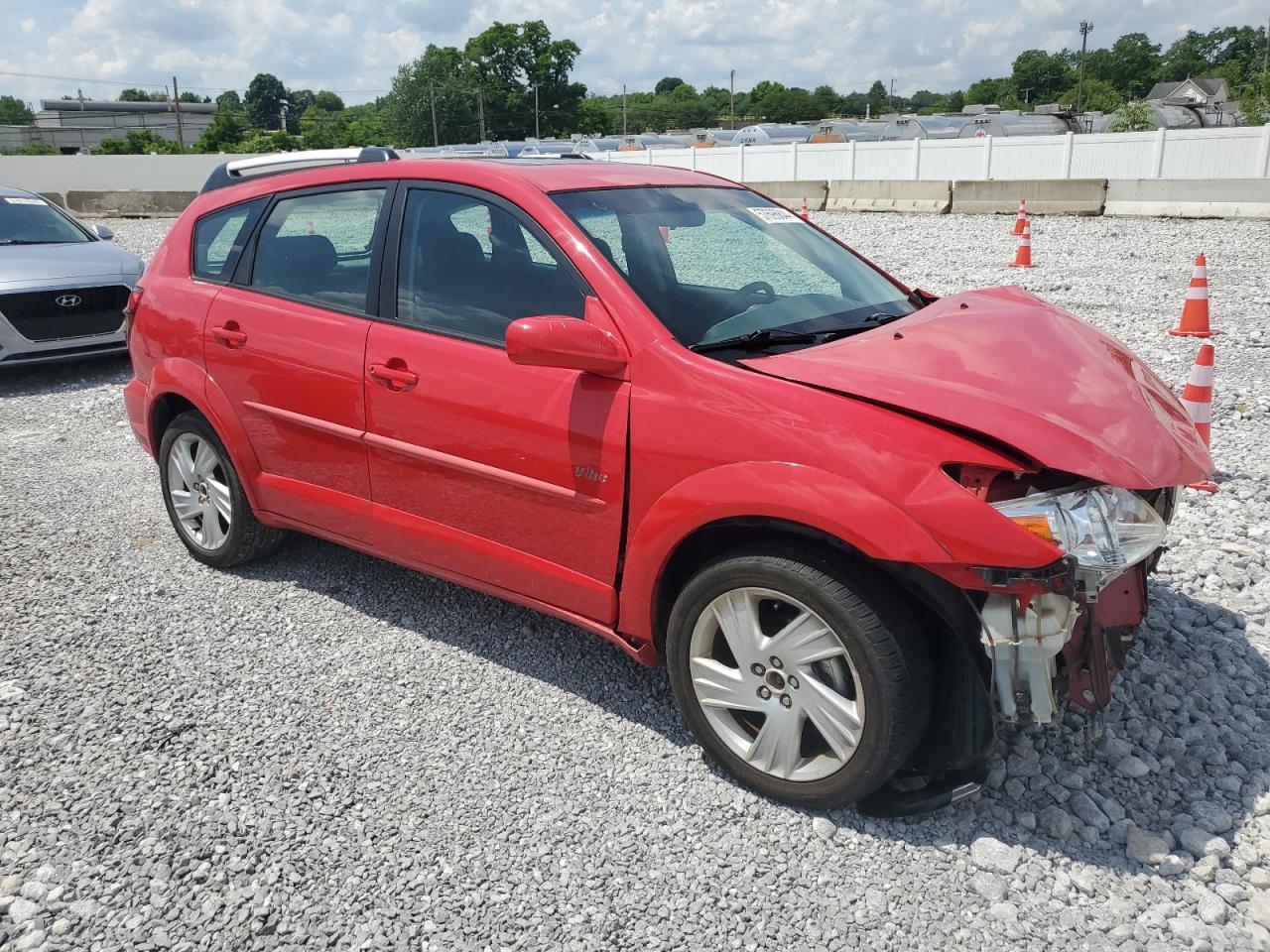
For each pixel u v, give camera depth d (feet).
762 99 508.94
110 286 28.58
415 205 12.01
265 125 526.57
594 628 10.78
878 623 8.46
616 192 11.75
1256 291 35.17
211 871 8.84
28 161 113.50
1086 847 8.87
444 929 8.16
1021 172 79.41
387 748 10.58
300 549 15.84
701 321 10.16
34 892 8.57
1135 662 11.56
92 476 19.92
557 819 9.43
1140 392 9.59
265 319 13.17
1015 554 7.86
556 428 10.28
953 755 8.88
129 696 11.62
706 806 9.56
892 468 8.25
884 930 8.05
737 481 8.89
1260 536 15.10
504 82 380.58
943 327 10.23
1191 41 479.00
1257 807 9.25
